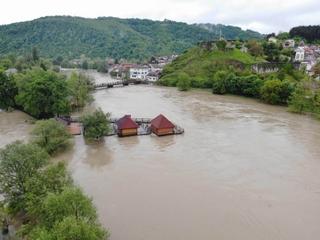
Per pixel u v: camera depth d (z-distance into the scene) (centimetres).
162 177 4072
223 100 9706
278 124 6700
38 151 3148
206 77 12962
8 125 6531
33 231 2372
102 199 3506
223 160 4644
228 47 14488
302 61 13588
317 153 4947
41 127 4844
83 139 5609
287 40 18000
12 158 2930
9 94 8094
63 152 4959
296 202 3478
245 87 10331
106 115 5819
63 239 2077
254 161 4612
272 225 3056
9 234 2711
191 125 6600
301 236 2892
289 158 4734
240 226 3033
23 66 14275
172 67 14925
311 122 6888
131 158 4725
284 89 8756
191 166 4422
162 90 11975
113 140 5588
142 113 7756
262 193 3669
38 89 6912
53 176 2900
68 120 6569
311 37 19412
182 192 3675
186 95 10694
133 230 2950
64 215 2350
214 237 2862
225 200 3503
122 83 13338
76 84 8731
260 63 12825
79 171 4253
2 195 3412
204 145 5312
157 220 3116
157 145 5316
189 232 2930
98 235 2308
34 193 2742
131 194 3625
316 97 7612
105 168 4356
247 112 7919
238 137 5766
